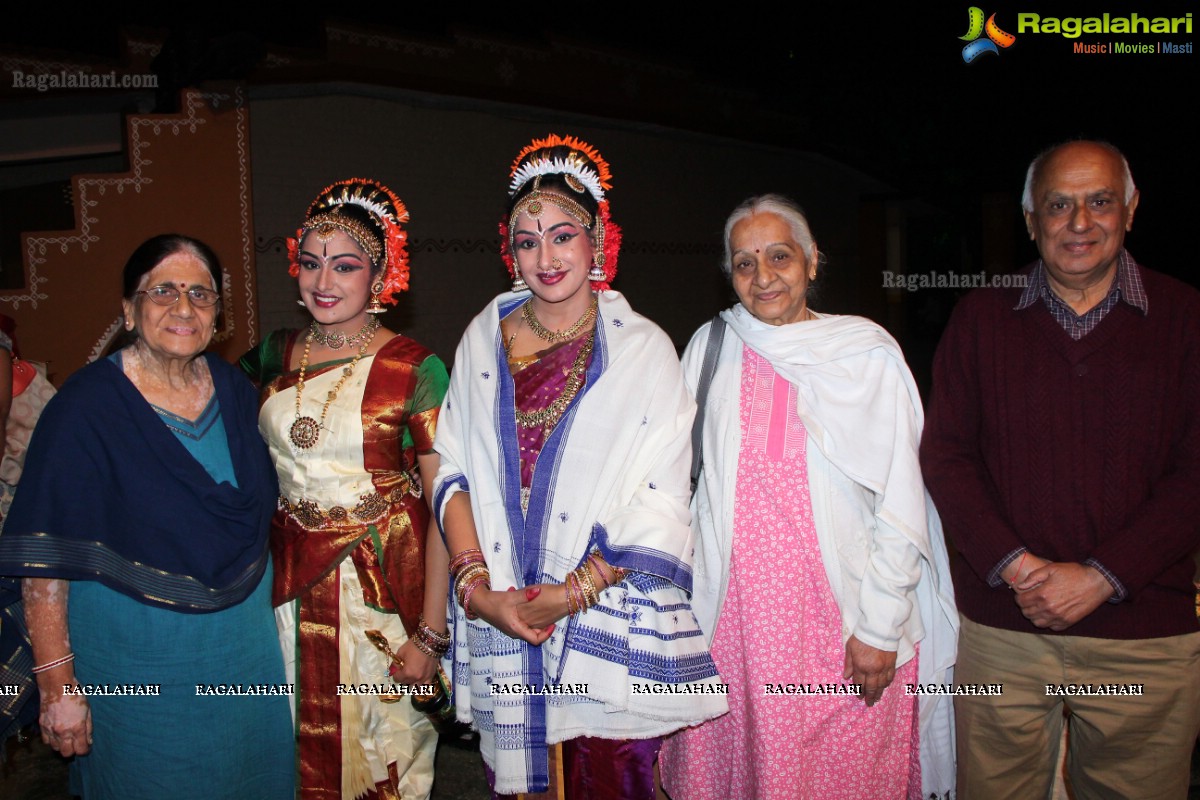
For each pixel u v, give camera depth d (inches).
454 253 310.0
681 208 386.9
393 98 282.5
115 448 87.4
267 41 263.0
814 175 453.4
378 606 101.1
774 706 94.3
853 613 94.7
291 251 105.7
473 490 92.7
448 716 109.1
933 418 97.2
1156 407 86.8
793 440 95.1
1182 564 89.3
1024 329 91.5
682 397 93.2
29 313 196.4
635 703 88.6
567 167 92.2
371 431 100.0
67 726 87.4
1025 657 92.2
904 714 98.3
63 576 84.1
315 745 101.2
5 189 248.7
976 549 91.1
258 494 95.6
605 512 89.4
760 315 96.5
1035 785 97.5
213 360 99.0
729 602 97.9
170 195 206.7
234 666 93.8
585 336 94.0
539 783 91.2
